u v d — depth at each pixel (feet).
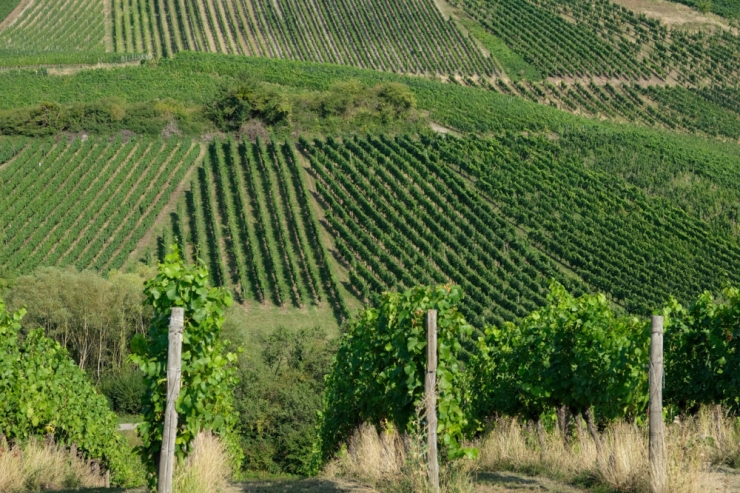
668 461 30.14
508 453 41.06
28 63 281.33
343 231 168.25
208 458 34.40
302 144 207.51
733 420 42.86
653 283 158.61
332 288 156.56
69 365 58.34
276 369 125.29
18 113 198.18
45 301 132.05
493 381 54.90
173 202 181.78
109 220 172.86
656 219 184.85
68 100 242.78
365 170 191.21
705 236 180.65
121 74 271.08
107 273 156.46
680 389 45.50
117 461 64.54
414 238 167.02
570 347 44.37
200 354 32.99
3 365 46.42
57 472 42.39
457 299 35.29
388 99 225.76
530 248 171.01
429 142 213.05
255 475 102.99
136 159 193.47
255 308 150.00
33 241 160.45
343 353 56.49
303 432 104.53
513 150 214.90
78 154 190.80
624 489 30.99
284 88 265.34
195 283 32.68
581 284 156.25
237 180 187.01
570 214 183.93
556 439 42.96
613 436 38.09
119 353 139.13
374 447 40.57
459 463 35.96
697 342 44.93
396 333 35.88
